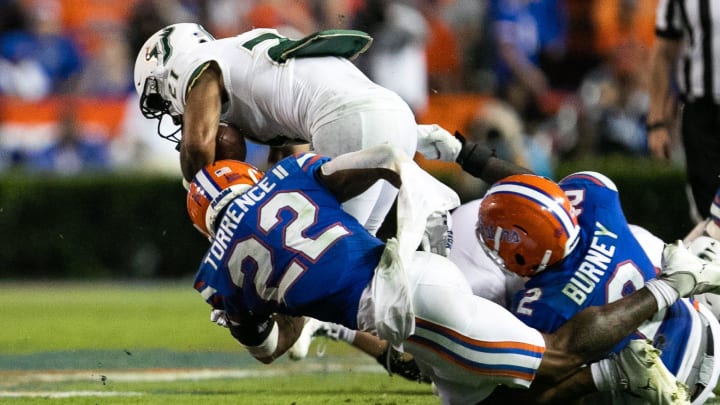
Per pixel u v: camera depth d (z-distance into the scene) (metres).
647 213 43.28
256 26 55.50
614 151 49.41
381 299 14.62
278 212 15.15
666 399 15.08
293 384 21.08
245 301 15.66
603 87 50.66
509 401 15.51
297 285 14.93
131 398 18.97
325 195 15.33
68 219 47.66
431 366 15.33
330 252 14.91
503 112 45.53
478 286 16.72
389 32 52.69
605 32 58.12
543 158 45.47
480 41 56.72
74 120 52.88
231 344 27.88
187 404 18.30
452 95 53.59
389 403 18.48
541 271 15.78
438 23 56.38
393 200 18.64
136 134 53.31
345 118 18.14
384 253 14.66
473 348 14.79
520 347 14.84
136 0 59.53
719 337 16.45
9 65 56.25
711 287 15.70
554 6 58.59
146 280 47.56
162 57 19.52
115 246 47.62
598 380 15.27
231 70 19.11
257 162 47.94
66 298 41.09
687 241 21.19
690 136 25.75
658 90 27.00
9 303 39.34
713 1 24.95
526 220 15.41
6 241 47.78
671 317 16.08
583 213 16.14
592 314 15.16
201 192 16.23
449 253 16.98
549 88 57.97
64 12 59.34
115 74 55.47
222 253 15.49
